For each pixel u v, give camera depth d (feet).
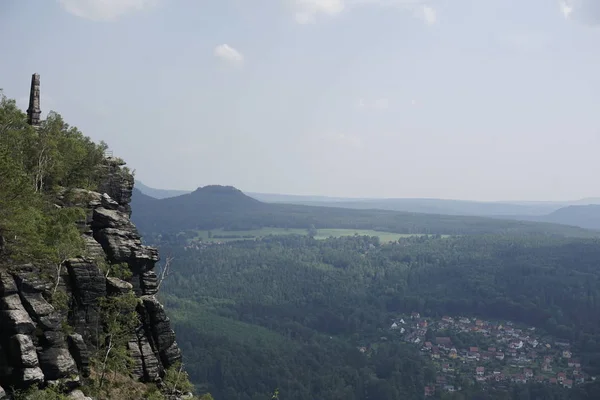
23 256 208.85
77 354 210.38
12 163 219.00
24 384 184.85
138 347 245.24
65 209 235.81
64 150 280.72
